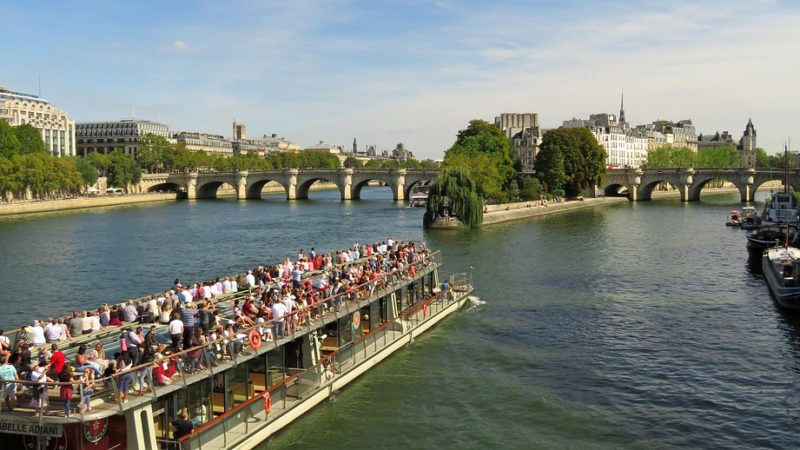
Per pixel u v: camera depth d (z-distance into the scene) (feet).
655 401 108.68
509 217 394.32
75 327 88.58
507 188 474.08
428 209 349.61
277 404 96.27
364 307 123.34
